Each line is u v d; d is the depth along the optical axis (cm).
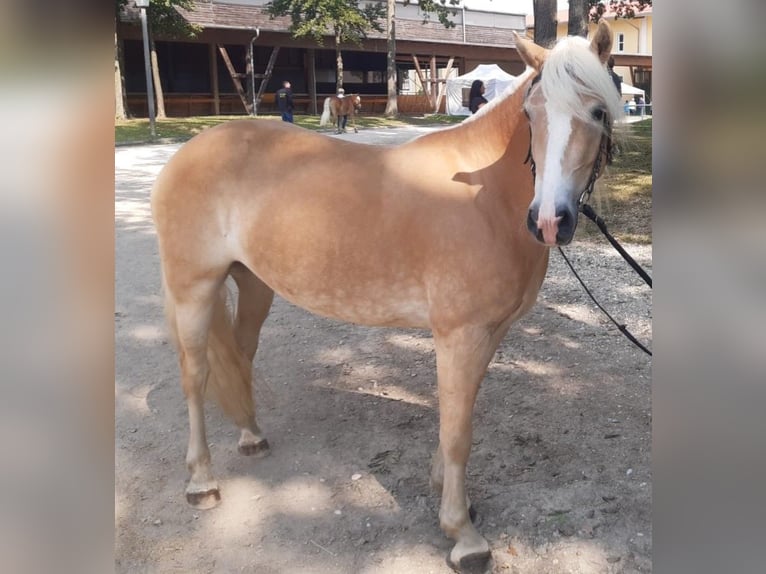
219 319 293
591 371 402
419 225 227
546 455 313
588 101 189
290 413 363
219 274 273
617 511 271
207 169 262
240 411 311
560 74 188
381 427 346
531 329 472
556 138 188
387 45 3250
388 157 246
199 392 285
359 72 3600
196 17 2683
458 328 224
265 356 442
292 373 415
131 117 2538
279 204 249
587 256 654
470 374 228
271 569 246
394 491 291
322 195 242
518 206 220
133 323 498
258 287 313
